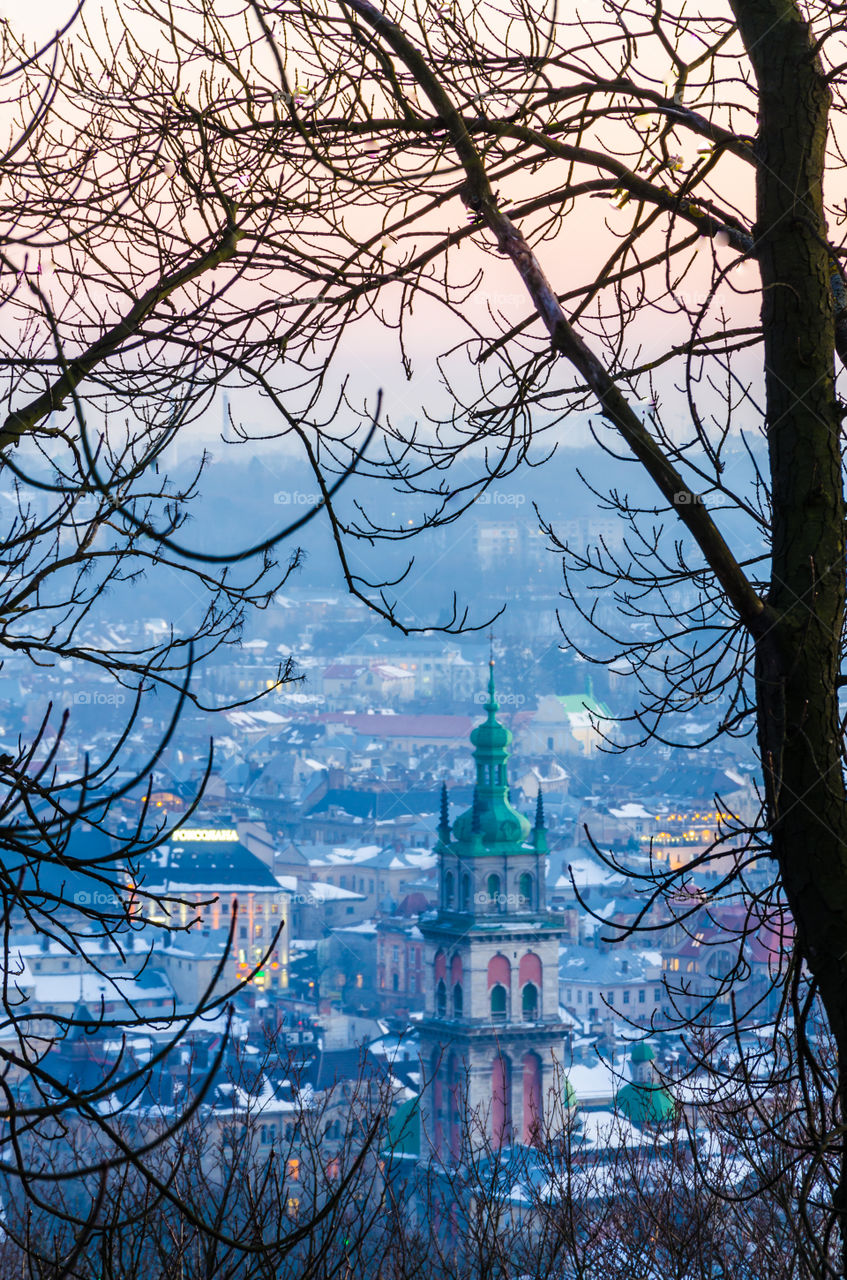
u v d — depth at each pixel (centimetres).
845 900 1302
